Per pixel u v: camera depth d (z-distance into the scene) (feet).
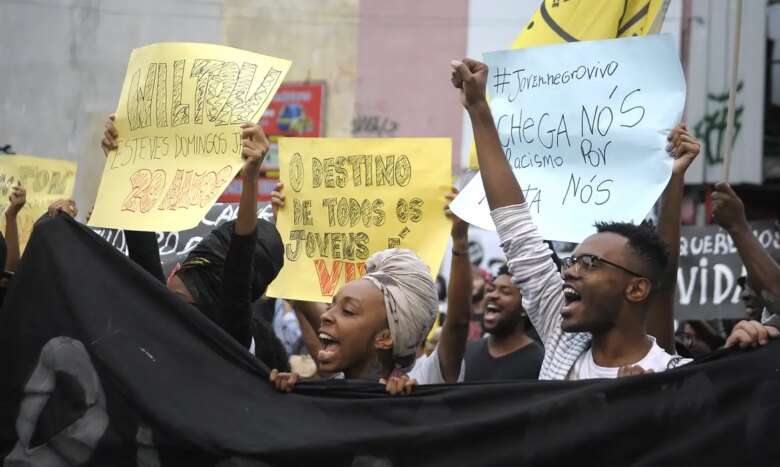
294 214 15.64
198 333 11.14
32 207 17.75
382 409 10.41
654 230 11.02
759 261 11.85
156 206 12.79
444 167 15.05
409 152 15.20
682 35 44.52
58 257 11.59
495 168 12.04
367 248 15.20
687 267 23.24
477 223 13.08
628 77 12.82
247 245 11.93
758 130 44.11
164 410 10.84
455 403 10.24
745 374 9.39
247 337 12.19
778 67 44.27
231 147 12.67
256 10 51.55
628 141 12.64
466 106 12.21
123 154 13.42
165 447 10.84
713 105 44.32
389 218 15.17
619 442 9.62
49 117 52.19
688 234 23.34
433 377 14.49
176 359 11.06
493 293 17.71
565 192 12.90
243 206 11.93
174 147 13.03
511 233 11.89
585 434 9.69
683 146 12.23
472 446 10.03
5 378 11.51
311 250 15.49
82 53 51.88
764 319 11.93
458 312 14.34
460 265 14.34
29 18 52.54
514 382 10.14
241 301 11.93
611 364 10.91
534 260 11.77
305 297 15.35
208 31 51.57
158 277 13.58
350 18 50.93
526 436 9.87
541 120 13.28
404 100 50.26
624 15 14.30
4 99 52.75
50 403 11.35
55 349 11.39
